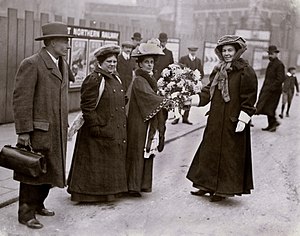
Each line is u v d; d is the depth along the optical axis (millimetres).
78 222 4777
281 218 5191
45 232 4453
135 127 5586
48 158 4461
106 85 5254
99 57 5293
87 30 11469
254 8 21750
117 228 4652
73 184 5270
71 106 11469
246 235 4645
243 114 5457
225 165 5582
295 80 13977
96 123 5188
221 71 5637
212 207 5480
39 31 10219
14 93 4352
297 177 6941
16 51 9648
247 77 5469
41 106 4406
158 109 5469
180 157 8094
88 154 5281
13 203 5180
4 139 8117
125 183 5465
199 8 21453
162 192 5969
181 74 5840
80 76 11547
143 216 5039
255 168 7441
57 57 4578
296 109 15617
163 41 10031
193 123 11609
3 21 9258
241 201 5770
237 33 22062
